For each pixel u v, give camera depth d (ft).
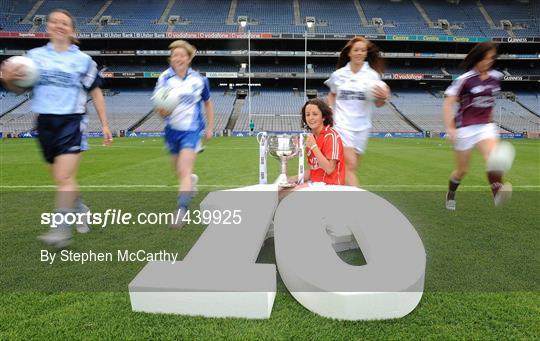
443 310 6.66
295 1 131.95
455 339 5.76
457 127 13.66
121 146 57.67
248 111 112.16
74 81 10.07
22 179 23.54
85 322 6.25
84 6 123.44
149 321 6.27
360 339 5.74
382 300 6.26
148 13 123.24
